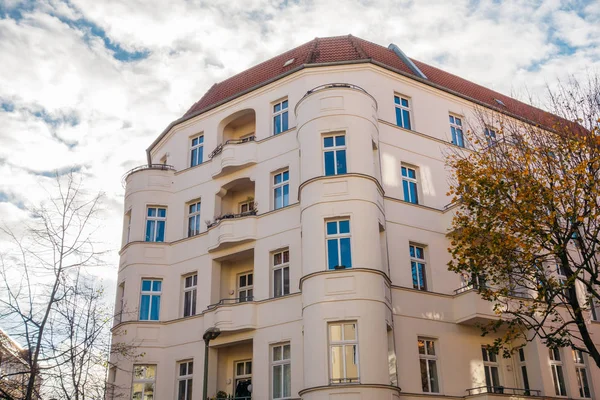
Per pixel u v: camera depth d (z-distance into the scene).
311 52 33.91
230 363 29.22
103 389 21.39
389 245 27.80
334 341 24.08
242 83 36.19
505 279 22.73
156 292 32.03
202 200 32.84
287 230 28.67
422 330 26.73
